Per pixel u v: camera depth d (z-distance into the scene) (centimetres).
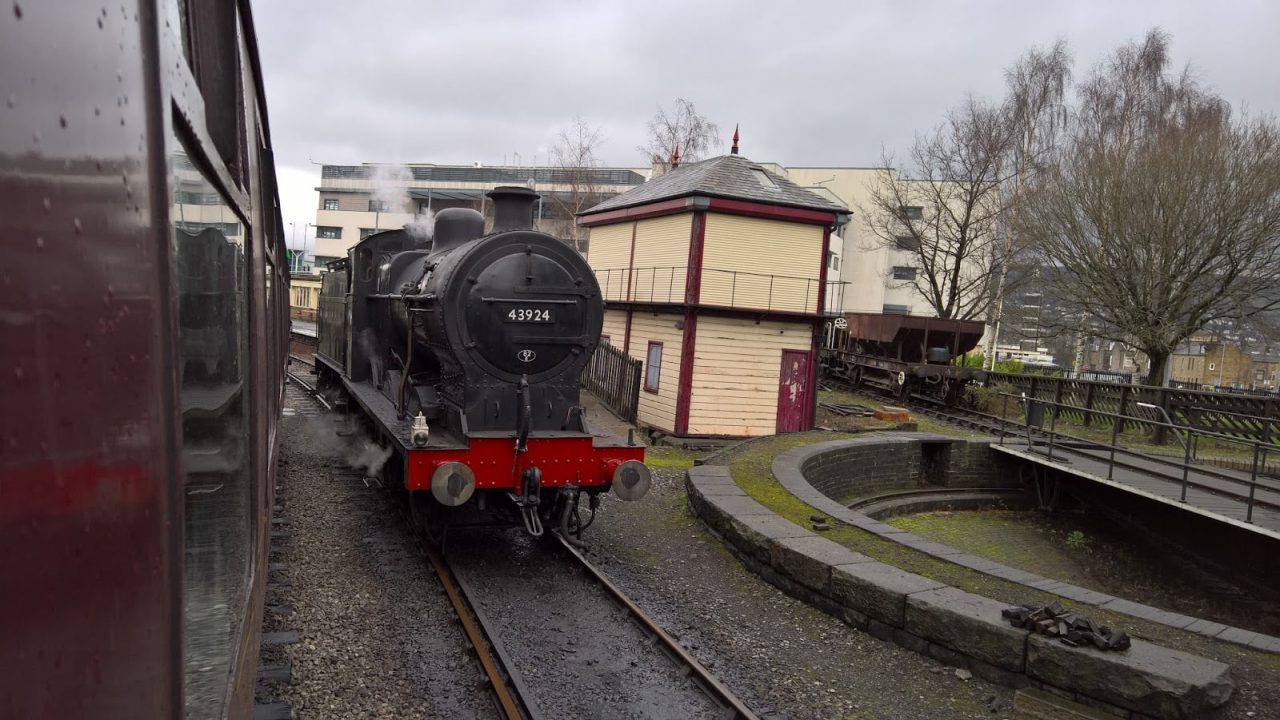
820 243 1631
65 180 91
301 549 747
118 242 110
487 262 760
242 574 282
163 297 134
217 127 263
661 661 564
